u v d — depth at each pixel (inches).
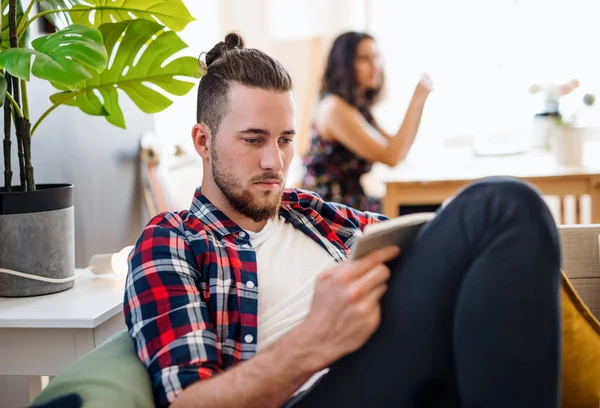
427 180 115.1
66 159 79.2
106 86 62.5
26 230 56.4
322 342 36.0
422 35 165.2
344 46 118.3
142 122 102.7
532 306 33.3
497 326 33.3
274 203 49.8
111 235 91.3
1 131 66.5
